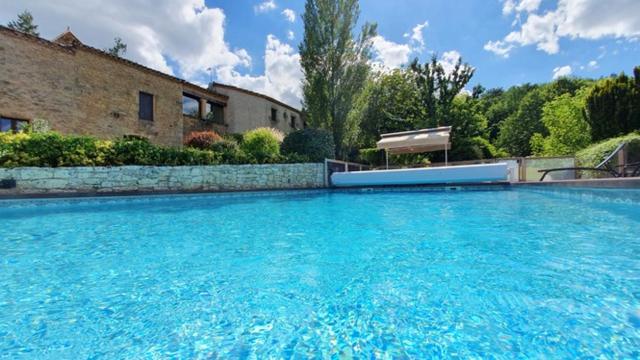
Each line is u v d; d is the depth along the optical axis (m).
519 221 4.48
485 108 39.69
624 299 1.88
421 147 14.56
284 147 13.89
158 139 15.90
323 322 1.73
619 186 5.62
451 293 2.04
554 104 19.80
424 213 5.56
